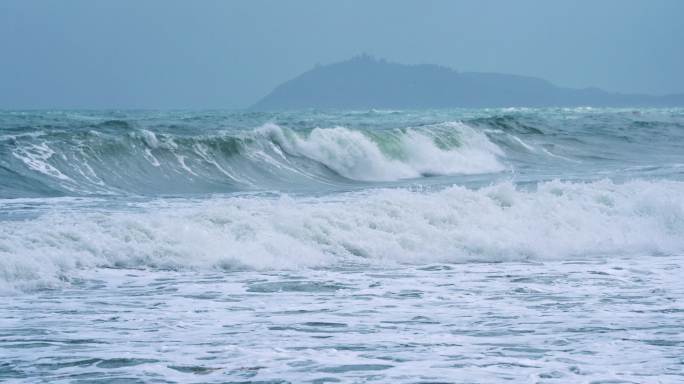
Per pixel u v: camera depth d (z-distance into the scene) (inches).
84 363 973.2
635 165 4702.3
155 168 3693.4
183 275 1664.6
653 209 2410.2
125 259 1736.0
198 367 952.3
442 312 1316.4
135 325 1207.6
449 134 5251.0
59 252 1662.2
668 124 6948.8
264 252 1833.2
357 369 942.4
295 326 1201.4
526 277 1688.0
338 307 1359.5
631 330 1169.4
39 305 1363.2
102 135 3745.1
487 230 2140.7
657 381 889.5
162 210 2471.7
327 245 1942.7
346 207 2177.7
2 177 3154.5
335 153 4431.6
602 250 2059.5
